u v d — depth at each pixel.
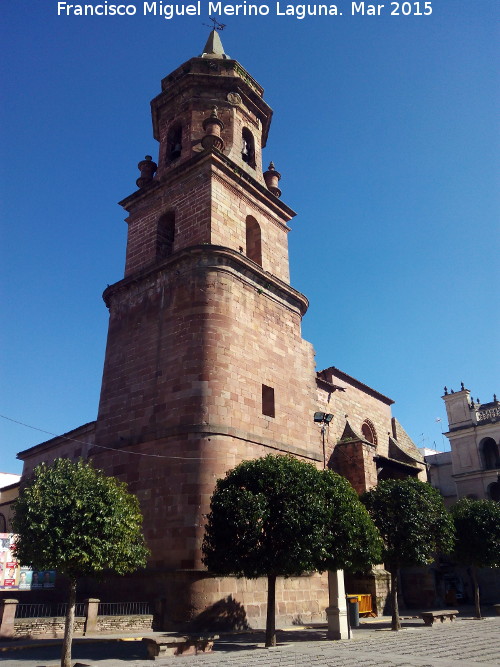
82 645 14.97
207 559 15.75
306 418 24.45
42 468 13.99
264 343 23.20
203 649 13.40
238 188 25.42
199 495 18.19
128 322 24.06
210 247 22.12
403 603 30.00
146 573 18.20
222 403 19.95
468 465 42.66
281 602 19.45
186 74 28.03
